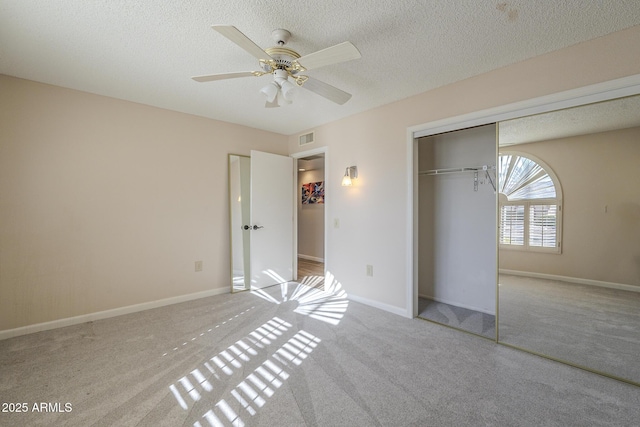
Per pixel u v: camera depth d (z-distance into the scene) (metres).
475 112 2.50
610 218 2.16
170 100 3.06
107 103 2.95
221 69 2.39
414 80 2.59
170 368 2.01
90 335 2.53
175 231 3.40
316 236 6.38
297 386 1.81
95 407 1.62
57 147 2.70
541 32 1.89
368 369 2.00
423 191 3.56
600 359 2.13
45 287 2.65
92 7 1.64
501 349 2.29
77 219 2.80
